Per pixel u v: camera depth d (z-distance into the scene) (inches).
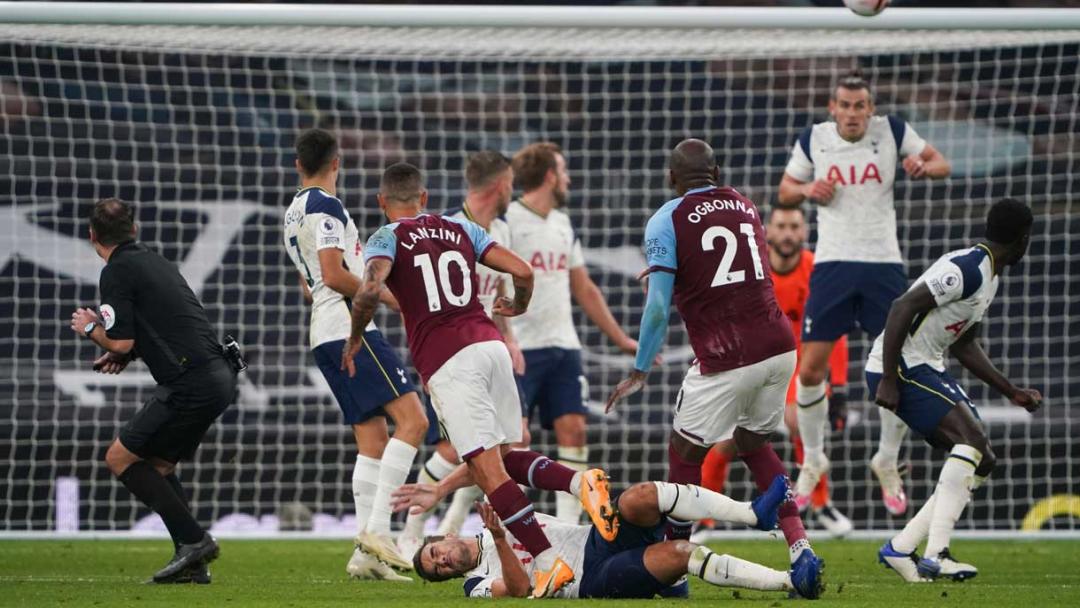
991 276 920.9
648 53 1467.8
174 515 914.7
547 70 1945.1
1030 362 1718.8
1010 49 1870.1
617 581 772.6
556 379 1219.2
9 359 1600.6
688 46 1401.3
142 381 1583.4
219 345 933.2
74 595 835.4
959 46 1403.8
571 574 767.7
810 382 1238.3
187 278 1699.1
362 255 989.8
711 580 759.7
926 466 1585.9
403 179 928.3
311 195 952.9
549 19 1203.2
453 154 1891.0
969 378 1616.6
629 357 1649.9
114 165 1727.4
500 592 803.4
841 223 1210.0
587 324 1683.1
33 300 1675.7
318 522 1524.4
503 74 1883.6
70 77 1863.9
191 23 1205.1
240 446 1547.7
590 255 1707.7
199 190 1712.6
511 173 1082.7
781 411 847.1
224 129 1846.7
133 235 925.2
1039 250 1781.5
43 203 1695.4
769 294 829.8
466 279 830.5
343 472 1565.0
